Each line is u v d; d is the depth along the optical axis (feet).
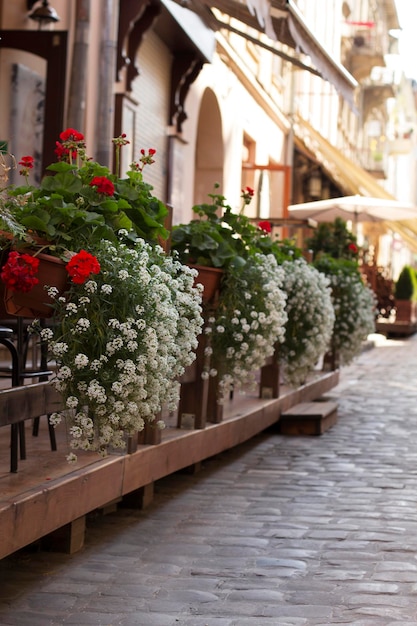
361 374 57.00
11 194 18.25
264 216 87.30
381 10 149.69
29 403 16.93
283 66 94.32
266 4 32.58
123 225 18.83
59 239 17.25
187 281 20.31
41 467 18.17
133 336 16.65
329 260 44.57
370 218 75.41
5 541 14.96
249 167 78.43
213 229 25.04
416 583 16.70
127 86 48.26
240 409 29.89
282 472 26.63
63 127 36.91
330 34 113.50
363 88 150.10
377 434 33.86
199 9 36.14
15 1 37.60
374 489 24.47
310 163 108.78
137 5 46.60
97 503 18.53
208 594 16.08
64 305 16.71
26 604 15.47
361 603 15.62
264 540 19.48
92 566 17.56
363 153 148.66
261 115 84.38
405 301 98.53
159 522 20.85
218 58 67.72
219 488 24.40
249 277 25.50
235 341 25.08
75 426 16.51
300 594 16.10
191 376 24.41
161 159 57.06
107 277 16.98
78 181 18.49
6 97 37.01
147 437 21.75
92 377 16.72
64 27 40.24
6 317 18.45
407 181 273.13
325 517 21.44
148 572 17.29
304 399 37.88
